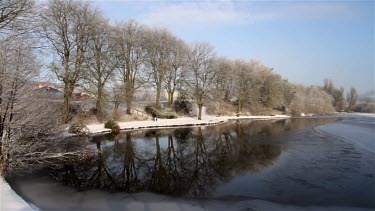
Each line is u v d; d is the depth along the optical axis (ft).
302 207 33.53
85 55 99.91
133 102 144.25
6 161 39.29
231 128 125.70
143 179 46.62
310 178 45.80
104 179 46.14
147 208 33.01
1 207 26.61
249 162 58.54
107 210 32.09
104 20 110.93
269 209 32.81
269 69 251.60
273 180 45.09
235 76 200.03
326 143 80.84
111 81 116.47
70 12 93.30
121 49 122.93
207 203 34.83
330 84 366.63
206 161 60.59
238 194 38.52
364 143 79.77
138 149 73.36
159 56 143.84
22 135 40.57
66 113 69.87
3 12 46.93
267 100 230.89
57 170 49.21
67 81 90.58
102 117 113.80
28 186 39.83
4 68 35.45
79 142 57.26
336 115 257.14
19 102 37.70
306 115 249.75
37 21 51.39
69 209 32.04
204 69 152.66
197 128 123.65
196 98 158.61
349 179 44.91
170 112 149.28
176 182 44.86
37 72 39.60
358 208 33.09
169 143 83.66
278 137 95.30
